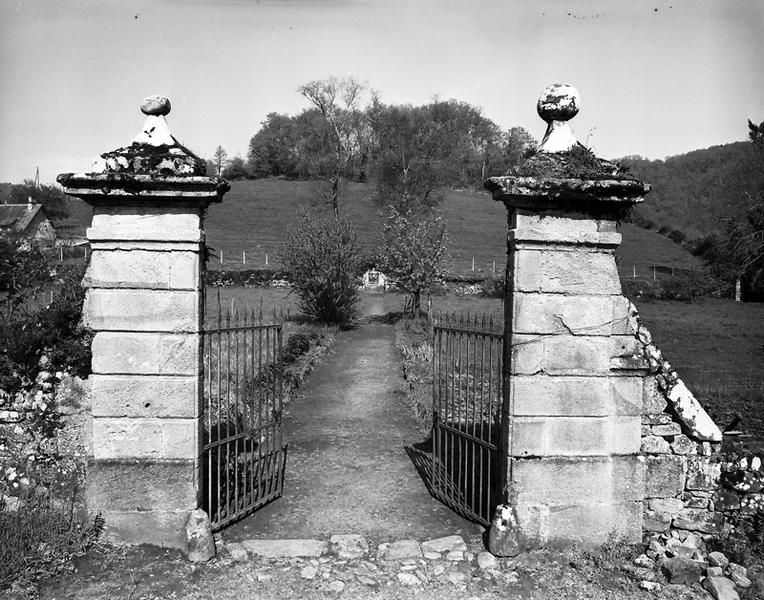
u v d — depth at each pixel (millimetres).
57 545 5168
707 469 5566
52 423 5480
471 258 40125
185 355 5344
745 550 5309
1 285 7238
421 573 5152
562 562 5297
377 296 30656
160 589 4848
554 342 5352
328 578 5070
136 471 5359
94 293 5297
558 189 5102
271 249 41500
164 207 5270
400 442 8883
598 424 5414
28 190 42000
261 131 73812
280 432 6840
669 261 39625
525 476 5398
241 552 5410
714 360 16469
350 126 51062
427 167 44562
